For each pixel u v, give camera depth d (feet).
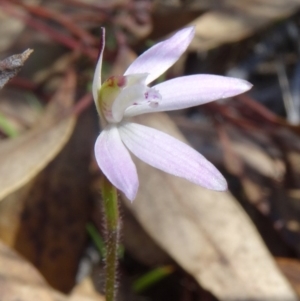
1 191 0.27
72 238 0.31
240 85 0.19
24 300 0.25
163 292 0.31
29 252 0.30
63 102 0.34
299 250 0.33
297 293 0.28
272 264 0.26
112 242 0.20
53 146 0.29
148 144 0.18
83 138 0.34
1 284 0.25
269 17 0.37
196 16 0.37
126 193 0.16
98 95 0.18
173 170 0.17
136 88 0.18
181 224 0.28
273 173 0.36
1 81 0.18
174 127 0.32
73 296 0.29
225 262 0.27
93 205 0.32
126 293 0.31
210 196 0.29
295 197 0.35
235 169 0.36
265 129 0.37
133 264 0.33
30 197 0.31
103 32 0.17
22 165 0.28
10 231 0.30
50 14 0.38
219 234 0.28
